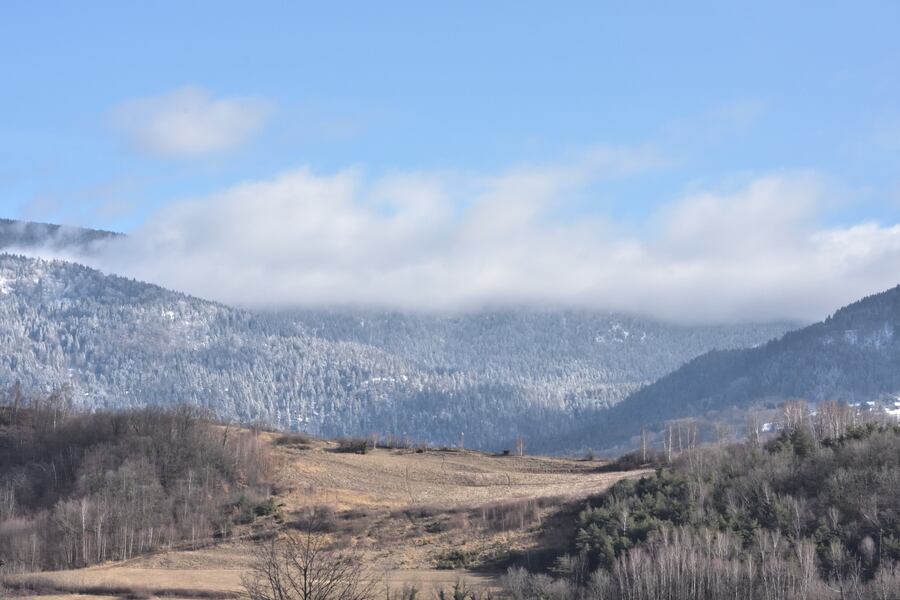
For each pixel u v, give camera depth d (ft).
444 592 440.45
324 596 191.21
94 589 460.55
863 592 399.85
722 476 555.28
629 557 442.91
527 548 522.06
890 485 496.64
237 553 545.44
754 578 418.51
